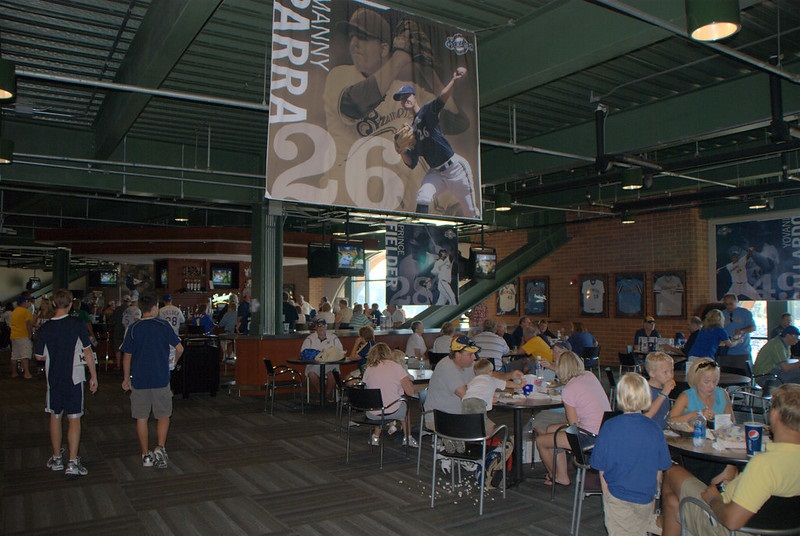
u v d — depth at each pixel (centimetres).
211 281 2002
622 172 804
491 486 528
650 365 479
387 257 1236
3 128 854
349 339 1152
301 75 429
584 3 520
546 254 1598
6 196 1625
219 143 965
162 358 597
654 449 326
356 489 529
